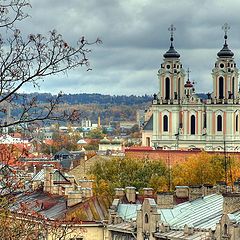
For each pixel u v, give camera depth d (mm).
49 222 106938
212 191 163375
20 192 92750
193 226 142000
